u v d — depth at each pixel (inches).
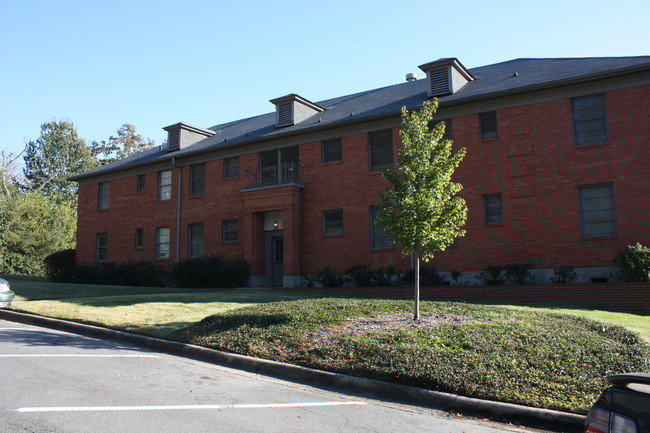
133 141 2564.0
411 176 377.1
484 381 252.5
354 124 803.4
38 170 2343.8
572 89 649.6
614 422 113.2
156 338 389.4
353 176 802.8
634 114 611.8
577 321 372.5
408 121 399.9
